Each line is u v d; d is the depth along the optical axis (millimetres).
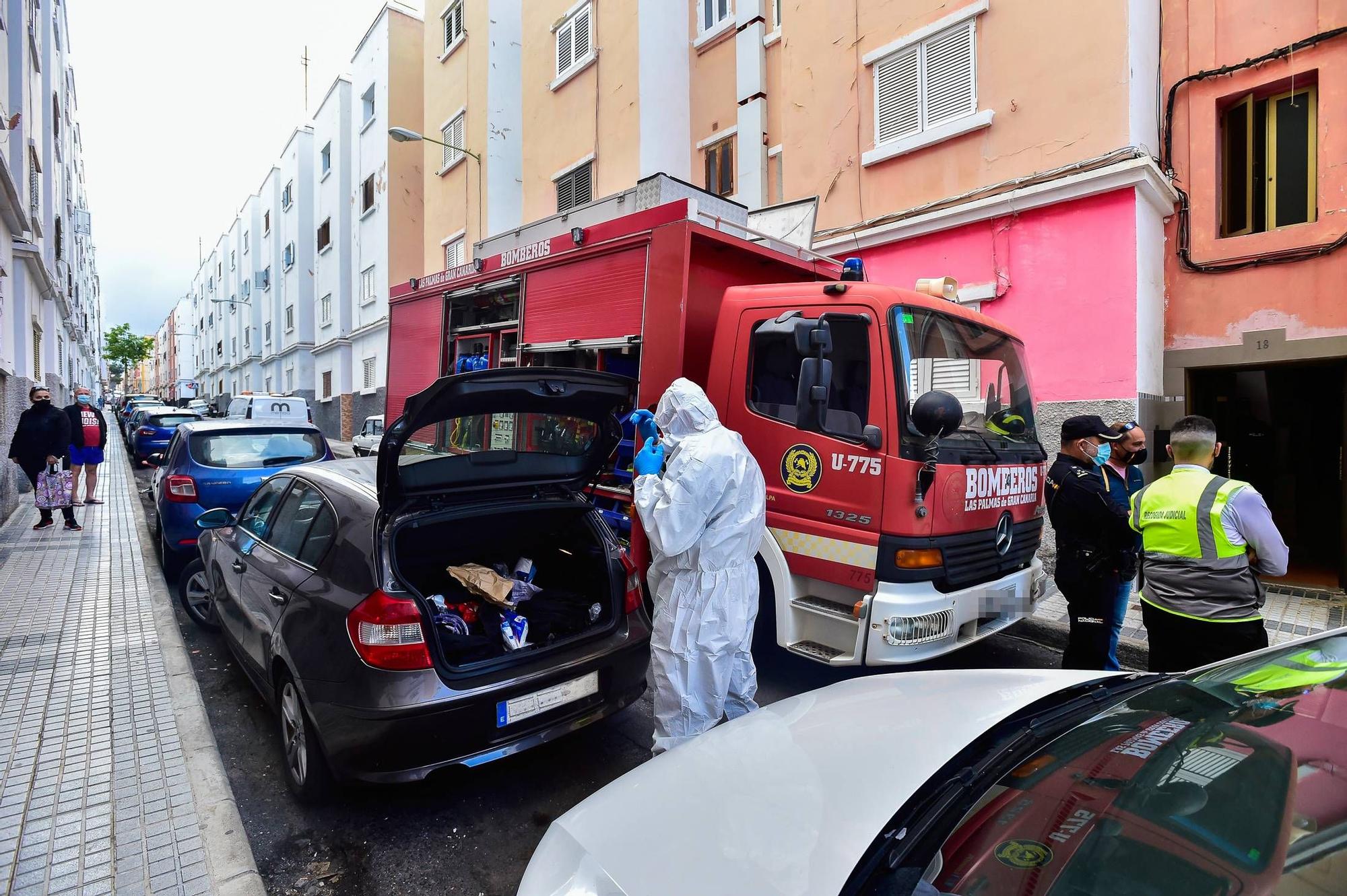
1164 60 7074
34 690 4180
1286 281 6355
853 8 8953
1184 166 6953
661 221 4734
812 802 1724
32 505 11281
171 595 6453
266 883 2705
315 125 28781
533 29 15195
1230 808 1454
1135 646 5055
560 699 3154
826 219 9398
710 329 4812
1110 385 6719
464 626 3355
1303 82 6328
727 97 11938
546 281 5762
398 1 22125
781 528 4172
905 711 2180
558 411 3506
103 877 2545
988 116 7598
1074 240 6969
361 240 24328
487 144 16047
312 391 30984
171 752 3459
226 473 6383
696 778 1919
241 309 45281
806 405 3812
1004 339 4781
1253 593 2959
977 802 1612
